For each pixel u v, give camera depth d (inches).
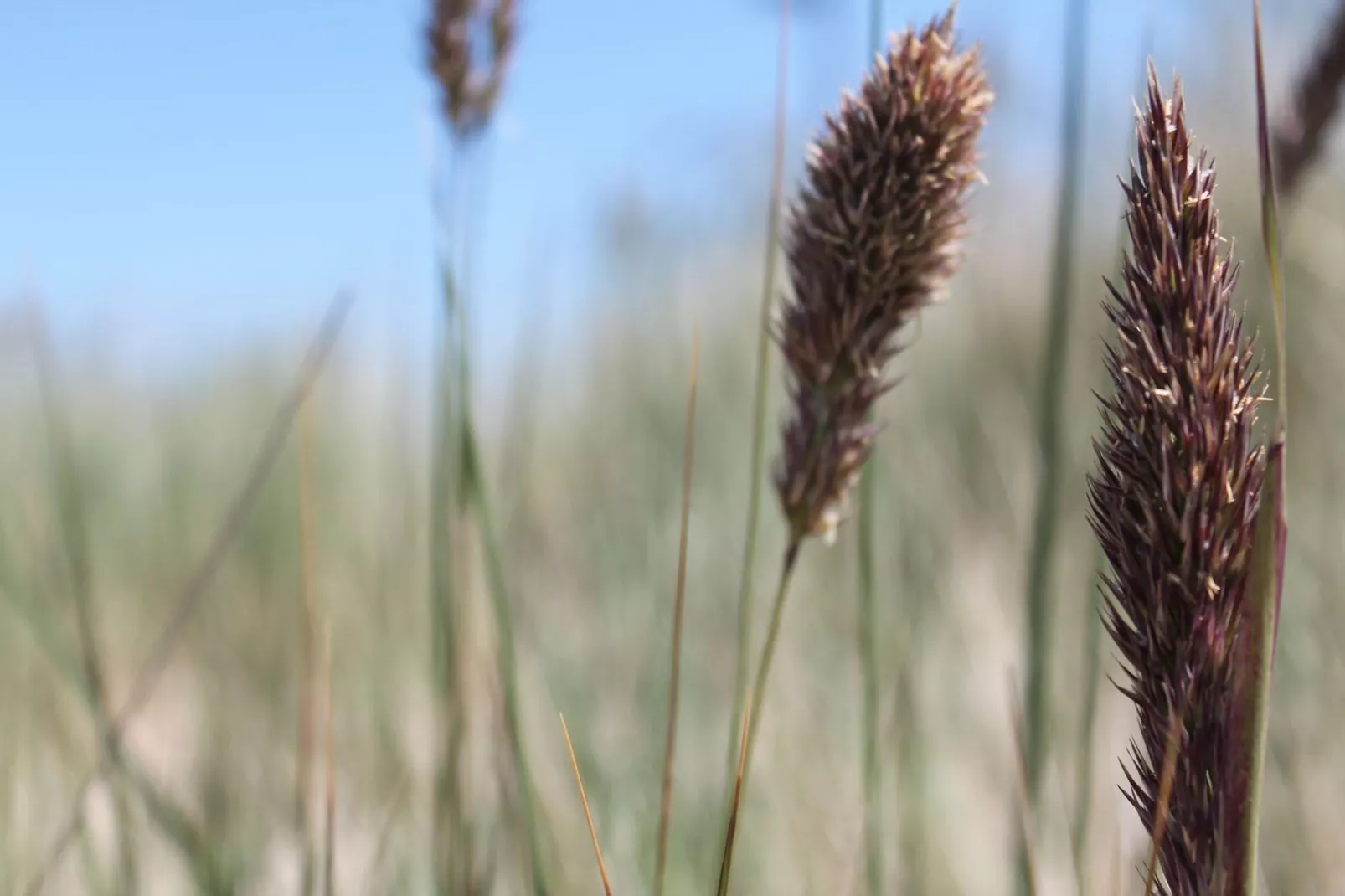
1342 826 33.0
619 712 44.1
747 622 24.4
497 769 28.3
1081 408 54.7
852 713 44.1
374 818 35.7
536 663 43.6
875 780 25.7
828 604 51.3
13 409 62.3
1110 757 34.0
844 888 32.2
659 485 57.7
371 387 71.2
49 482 38.1
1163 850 20.0
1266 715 19.6
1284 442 19.5
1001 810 38.5
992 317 68.8
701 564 54.2
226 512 59.0
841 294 21.8
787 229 22.1
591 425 68.3
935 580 46.1
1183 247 19.7
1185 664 19.8
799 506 22.2
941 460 55.9
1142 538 19.9
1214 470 19.7
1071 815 31.5
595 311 78.4
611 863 34.2
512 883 29.2
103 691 30.3
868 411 22.2
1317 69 26.9
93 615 38.6
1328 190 52.7
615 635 49.1
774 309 24.1
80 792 28.6
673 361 73.7
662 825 23.8
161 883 33.6
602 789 36.8
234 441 68.1
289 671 43.3
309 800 26.4
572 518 59.6
